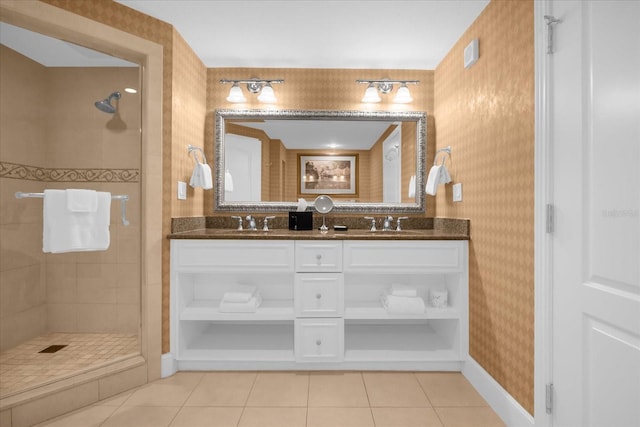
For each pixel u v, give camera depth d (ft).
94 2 6.05
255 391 6.32
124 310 8.43
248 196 8.86
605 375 3.80
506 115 5.59
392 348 7.45
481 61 6.49
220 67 8.90
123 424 5.39
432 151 8.92
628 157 3.50
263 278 8.27
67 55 7.92
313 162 8.92
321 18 6.81
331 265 6.87
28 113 7.97
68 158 8.35
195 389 6.39
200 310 7.20
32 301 8.03
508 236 5.52
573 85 4.19
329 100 8.91
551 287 4.58
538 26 4.75
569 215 4.27
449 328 7.50
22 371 6.38
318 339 6.89
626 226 3.53
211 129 8.87
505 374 5.59
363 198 8.91
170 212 6.98
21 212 7.84
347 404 5.92
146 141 6.62
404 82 8.74
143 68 6.70
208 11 6.57
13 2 5.32
